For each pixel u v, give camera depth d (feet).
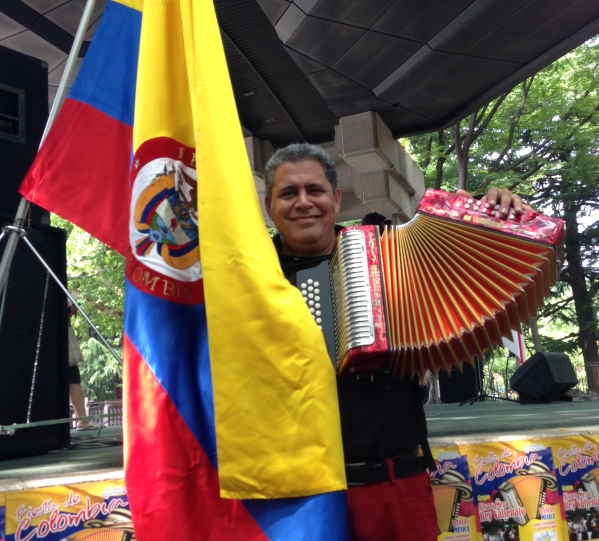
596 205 69.62
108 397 69.46
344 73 28.86
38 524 7.55
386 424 7.29
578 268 70.33
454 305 7.29
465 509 9.48
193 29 7.38
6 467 9.28
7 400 11.01
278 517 6.64
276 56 26.48
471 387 33.40
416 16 24.82
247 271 6.68
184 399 7.29
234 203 6.83
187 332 7.55
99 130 9.33
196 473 7.14
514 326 7.50
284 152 7.79
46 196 9.27
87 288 49.32
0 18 24.72
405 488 7.30
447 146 56.18
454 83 30.45
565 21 25.50
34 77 12.31
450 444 9.56
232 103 7.16
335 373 7.16
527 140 62.64
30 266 11.68
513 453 9.89
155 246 7.64
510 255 7.31
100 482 7.91
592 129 58.95
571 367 29.53
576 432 10.34
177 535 6.86
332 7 24.11
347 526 6.58
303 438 6.47
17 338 11.31
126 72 9.39
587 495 10.16
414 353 7.39
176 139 7.85
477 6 24.22
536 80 56.59
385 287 7.24
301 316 6.68
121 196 9.29
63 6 24.11
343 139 33.12
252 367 6.56
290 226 7.65
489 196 7.57
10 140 11.82
